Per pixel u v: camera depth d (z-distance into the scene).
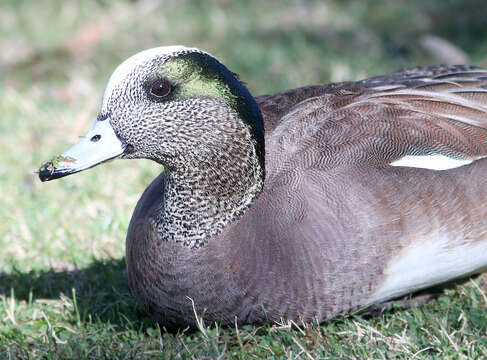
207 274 5.70
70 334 6.22
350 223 5.67
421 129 6.12
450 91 6.47
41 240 8.09
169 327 6.19
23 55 14.20
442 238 5.82
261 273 5.65
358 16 14.42
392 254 5.73
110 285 7.19
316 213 5.68
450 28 13.48
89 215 8.48
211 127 5.64
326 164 5.89
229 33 14.18
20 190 9.12
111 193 8.93
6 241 8.09
